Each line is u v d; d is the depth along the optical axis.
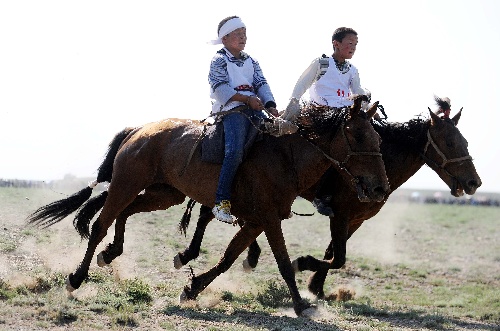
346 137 10.76
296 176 11.11
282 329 10.02
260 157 11.12
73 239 17.03
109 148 12.91
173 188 13.09
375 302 14.15
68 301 10.88
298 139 11.12
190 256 13.46
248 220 11.39
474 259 22.38
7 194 24.25
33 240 16.31
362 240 25.50
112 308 10.62
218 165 11.39
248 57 11.91
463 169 13.08
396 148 13.24
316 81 12.95
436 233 29.44
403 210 43.50
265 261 18.00
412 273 18.59
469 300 15.14
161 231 20.77
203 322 10.38
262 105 11.30
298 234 24.92
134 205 13.09
